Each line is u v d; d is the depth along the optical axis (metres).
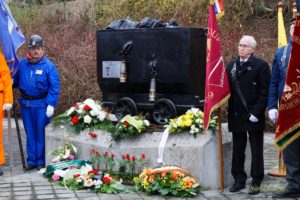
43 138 7.59
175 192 6.01
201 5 14.84
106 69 7.34
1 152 7.34
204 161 6.26
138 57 7.03
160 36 6.82
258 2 15.12
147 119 7.12
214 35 6.05
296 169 5.95
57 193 6.17
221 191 6.27
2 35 7.56
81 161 6.99
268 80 6.04
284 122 5.71
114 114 7.39
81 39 15.02
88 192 6.23
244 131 6.09
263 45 13.73
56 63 13.81
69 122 7.40
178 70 6.70
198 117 6.42
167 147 6.44
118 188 6.23
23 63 7.62
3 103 7.34
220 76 6.03
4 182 6.74
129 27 7.25
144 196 6.06
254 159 6.13
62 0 17.67
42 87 7.54
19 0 17.95
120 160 6.78
